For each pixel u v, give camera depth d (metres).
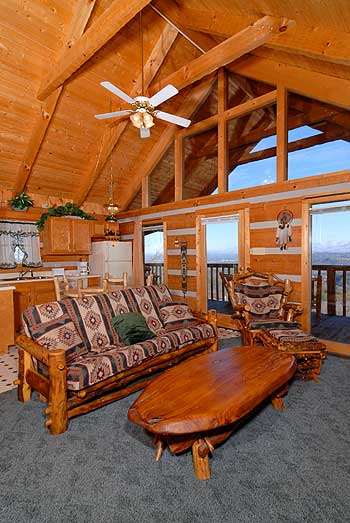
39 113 4.42
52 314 2.72
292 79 4.24
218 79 5.12
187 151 5.86
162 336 2.96
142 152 6.21
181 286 5.87
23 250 5.57
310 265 4.14
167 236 6.09
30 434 2.15
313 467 1.80
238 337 4.57
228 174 5.16
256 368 2.29
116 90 2.93
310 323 4.15
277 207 4.44
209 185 5.54
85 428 2.22
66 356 2.48
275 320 3.70
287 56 4.01
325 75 3.93
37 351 2.32
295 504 1.54
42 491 1.63
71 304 2.93
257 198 4.68
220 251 5.21
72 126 4.97
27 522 1.45
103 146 5.39
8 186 5.36
